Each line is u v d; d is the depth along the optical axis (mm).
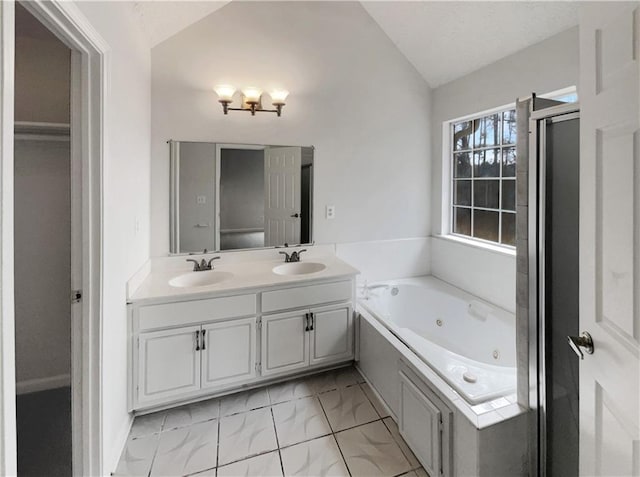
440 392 1512
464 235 3080
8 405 730
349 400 2111
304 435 1814
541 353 1354
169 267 2428
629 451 765
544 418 1365
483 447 1326
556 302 1307
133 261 1914
